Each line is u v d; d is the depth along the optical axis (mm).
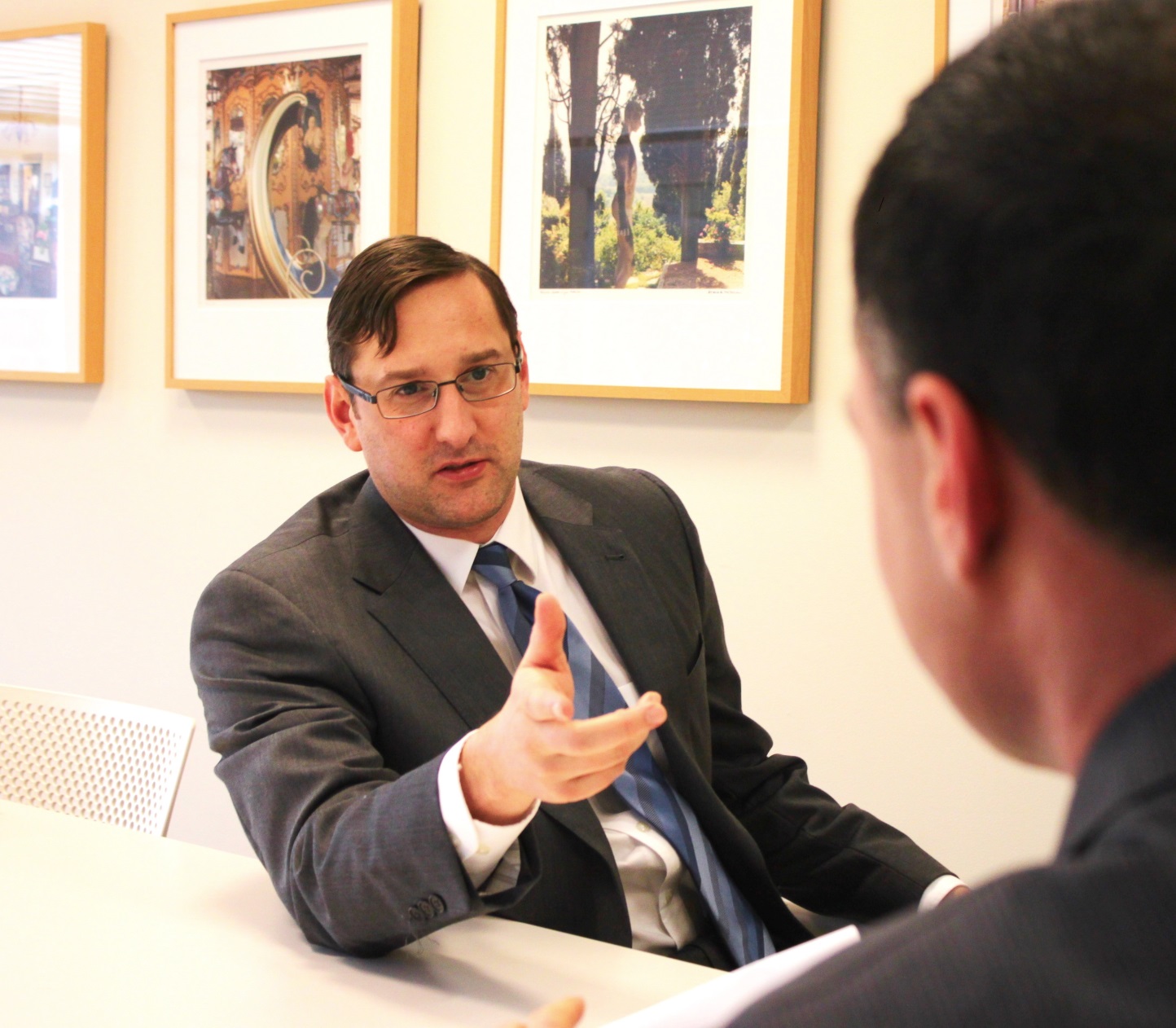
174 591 2854
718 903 1388
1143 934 302
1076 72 333
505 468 1442
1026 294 326
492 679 1362
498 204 2404
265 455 2723
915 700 2139
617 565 1569
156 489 2865
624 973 1069
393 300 1387
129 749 1681
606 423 2371
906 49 2074
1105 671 352
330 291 2607
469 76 2479
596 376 2338
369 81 2535
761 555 2244
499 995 1019
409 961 1088
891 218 366
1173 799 324
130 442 2895
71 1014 965
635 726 896
